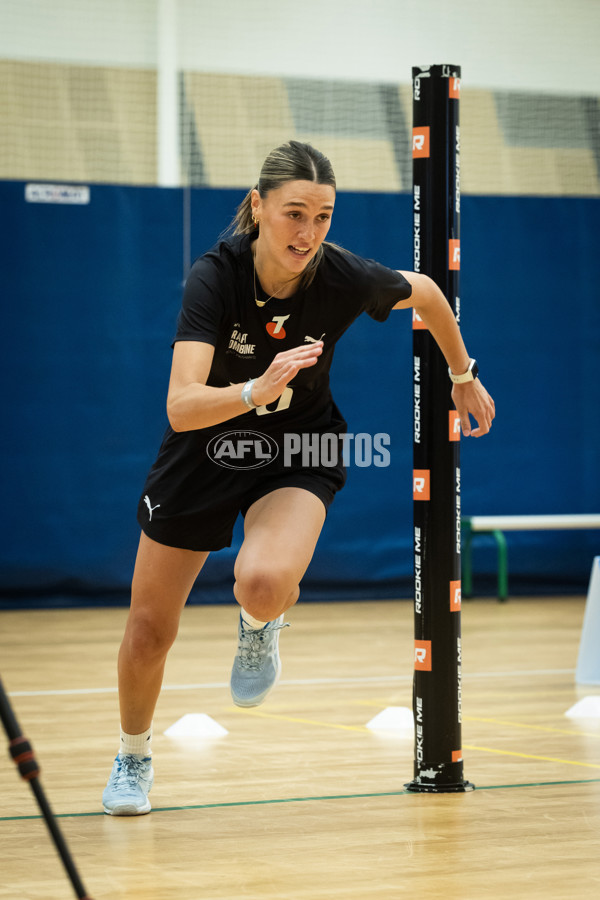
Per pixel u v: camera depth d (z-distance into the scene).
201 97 20.17
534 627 15.91
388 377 18.94
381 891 5.13
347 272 5.88
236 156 20.33
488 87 21.38
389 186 21.05
